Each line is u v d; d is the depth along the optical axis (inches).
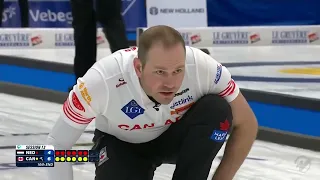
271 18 544.4
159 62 105.4
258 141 218.5
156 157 136.9
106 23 261.3
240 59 438.0
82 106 117.4
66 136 122.3
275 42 525.3
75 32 263.7
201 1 528.4
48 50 480.4
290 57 451.5
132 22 527.5
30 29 489.7
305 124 243.3
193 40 507.8
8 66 388.8
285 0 542.0
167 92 109.7
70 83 328.5
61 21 528.1
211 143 125.3
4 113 257.3
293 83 334.6
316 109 268.7
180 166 127.9
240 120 130.9
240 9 540.7
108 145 131.7
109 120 124.6
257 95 297.4
